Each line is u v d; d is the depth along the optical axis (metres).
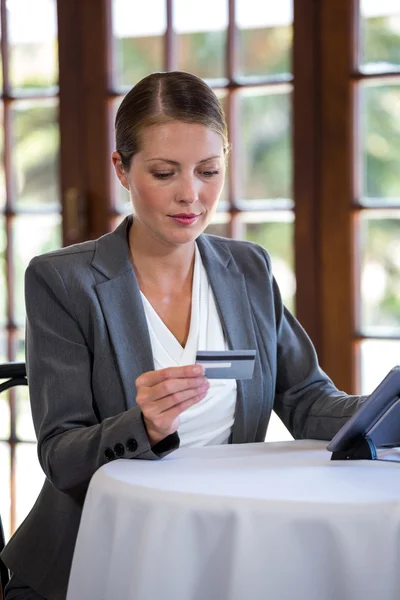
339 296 3.52
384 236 3.93
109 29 3.82
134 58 3.81
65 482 1.88
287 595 1.47
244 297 2.18
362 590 1.46
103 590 1.61
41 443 1.97
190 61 3.75
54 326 2.02
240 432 2.09
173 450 1.81
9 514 4.15
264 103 3.83
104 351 2.01
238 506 1.50
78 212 3.89
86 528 1.64
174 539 1.52
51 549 2.00
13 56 4.00
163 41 3.77
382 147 3.63
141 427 1.78
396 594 1.47
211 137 1.94
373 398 1.76
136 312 2.03
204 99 1.95
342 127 3.49
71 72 3.88
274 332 2.21
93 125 3.86
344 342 3.53
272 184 3.88
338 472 1.71
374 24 3.46
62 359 2.00
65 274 2.04
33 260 2.08
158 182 1.94
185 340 2.09
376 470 1.73
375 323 4.03
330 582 1.48
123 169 2.04
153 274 2.10
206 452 1.89
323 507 1.48
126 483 1.62
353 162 3.50
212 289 2.14
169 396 1.72
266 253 2.32
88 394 2.00
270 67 3.63
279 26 3.61
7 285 4.09
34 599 1.99
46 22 3.95
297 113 3.54
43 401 1.99
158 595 1.51
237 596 1.47
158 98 1.93
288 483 1.62
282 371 2.28
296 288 3.58
